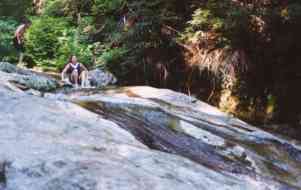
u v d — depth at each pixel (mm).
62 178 1888
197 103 6141
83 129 2814
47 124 2746
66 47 14383
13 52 14664
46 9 16719
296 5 11828
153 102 5371
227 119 5371
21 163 1979
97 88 7047
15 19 17562
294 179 3857
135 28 13797
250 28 12555
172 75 14070
